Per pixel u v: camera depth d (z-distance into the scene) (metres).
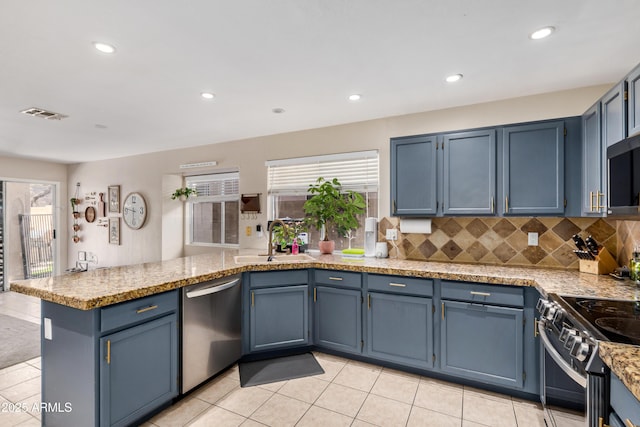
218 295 2.41
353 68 2.18
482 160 2.51
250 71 2.21
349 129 3.42
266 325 2.74
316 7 1.53
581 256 2.35
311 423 1.94
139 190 5.02
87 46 1.86
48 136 3.92
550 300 1.72
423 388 2.34
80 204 5.73
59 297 1.64
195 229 4.90
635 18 1.62
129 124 3.43
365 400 2.18
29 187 5.56
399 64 2.12
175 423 1.93
